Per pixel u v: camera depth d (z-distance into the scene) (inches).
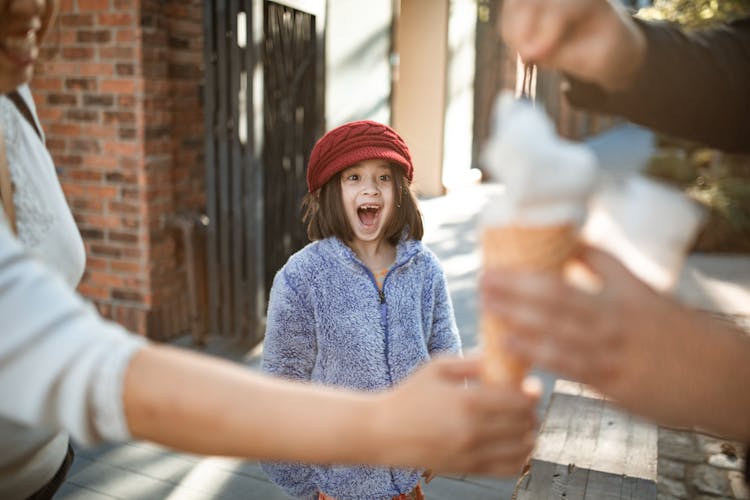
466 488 113.3
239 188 167.2
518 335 19.2
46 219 43.1
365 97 248.5
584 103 26.9
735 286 198.7
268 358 68.9
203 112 176.7
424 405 21.9
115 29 151.7
